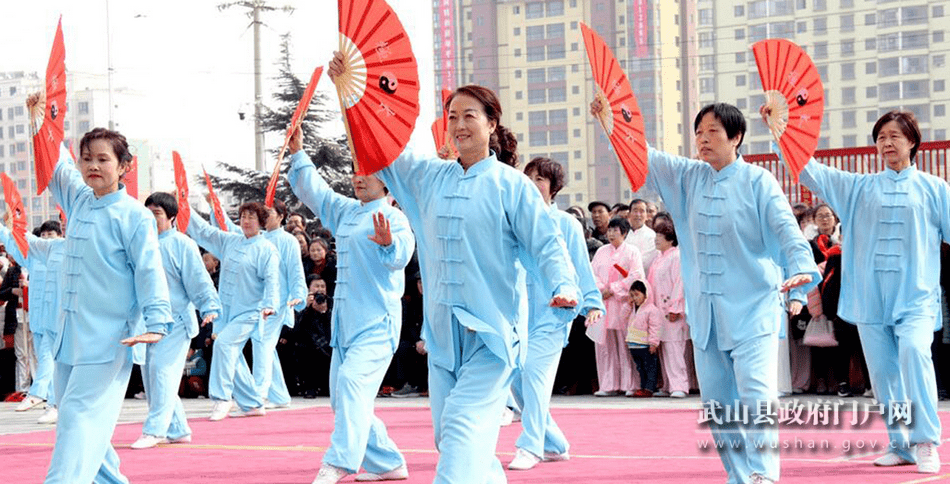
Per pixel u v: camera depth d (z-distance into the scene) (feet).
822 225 61.31
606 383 64.54
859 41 377.09
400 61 25.36
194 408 64.90
